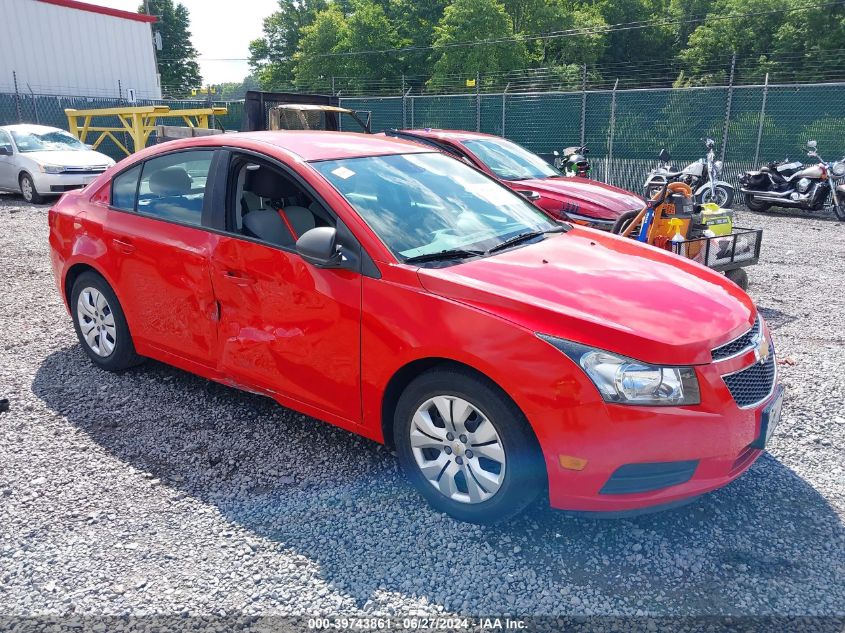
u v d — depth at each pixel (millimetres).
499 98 19750
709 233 6105
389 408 3287
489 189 4223
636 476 2721
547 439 2732
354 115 12070
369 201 3502
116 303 4523
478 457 2982
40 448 3803
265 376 3684
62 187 13922
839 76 47750
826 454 3740
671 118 17734
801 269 8547
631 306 2912
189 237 3949
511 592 2686
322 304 3328
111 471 3574
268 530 3082
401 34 62094
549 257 3418
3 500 3303
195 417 4184
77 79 25344
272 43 70188
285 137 4043
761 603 2621
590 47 61625
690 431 2672
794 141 16453
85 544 2979
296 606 2613
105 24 26062
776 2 51750
